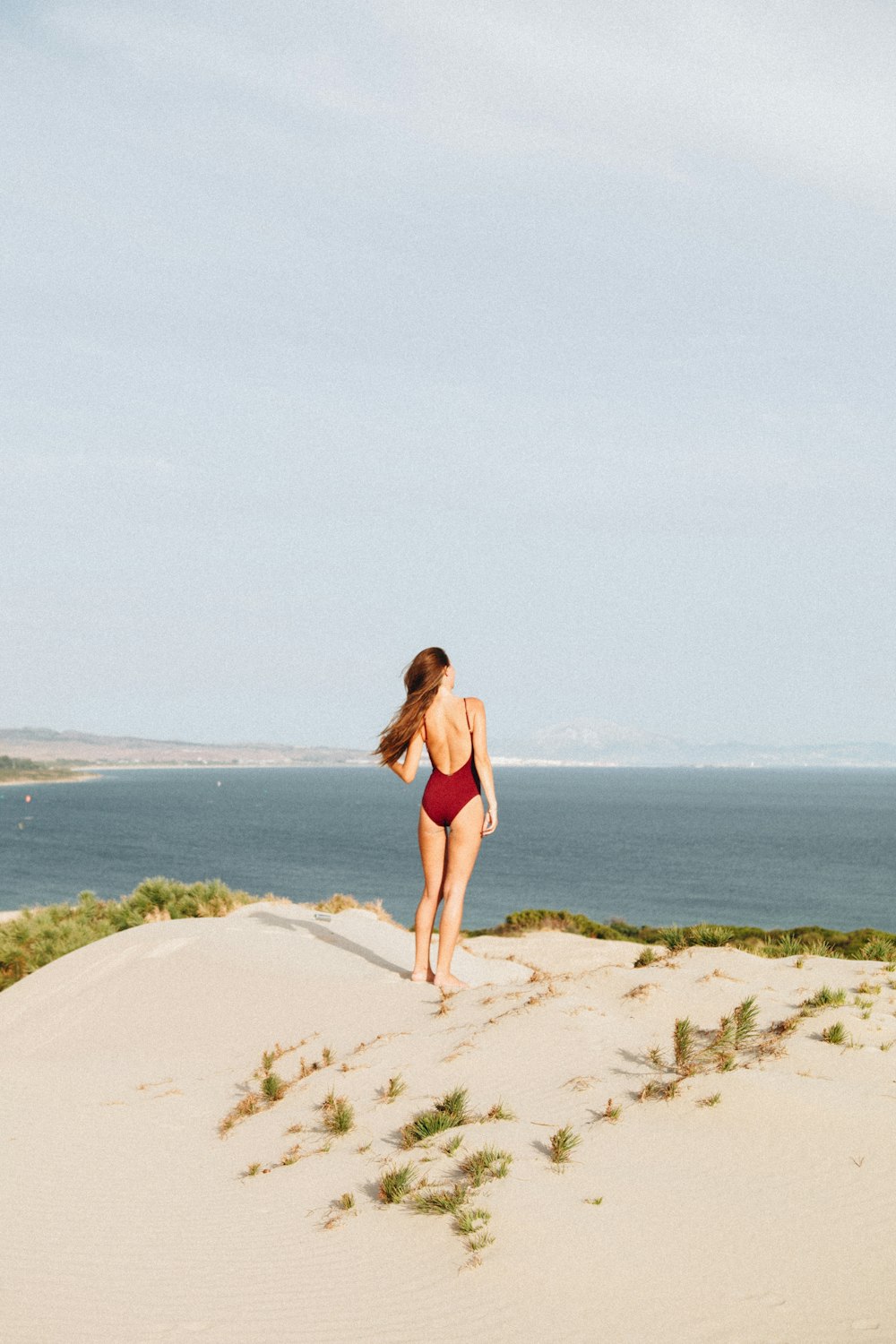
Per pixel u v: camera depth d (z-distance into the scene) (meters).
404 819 159.88
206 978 9.24
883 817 166.25
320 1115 5.60
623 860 95.62
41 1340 3.38
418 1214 4.08
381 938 11.33
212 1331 3.42
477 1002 7.08
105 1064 7.66
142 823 149.75
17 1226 4.48
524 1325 3.15
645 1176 4.08
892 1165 3.86
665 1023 6.00
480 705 8.11
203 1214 4.57
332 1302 3.55
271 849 104.00
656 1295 3.22
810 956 8.14
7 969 15.92
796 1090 4.59
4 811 180.88
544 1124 4.76
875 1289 3.09
